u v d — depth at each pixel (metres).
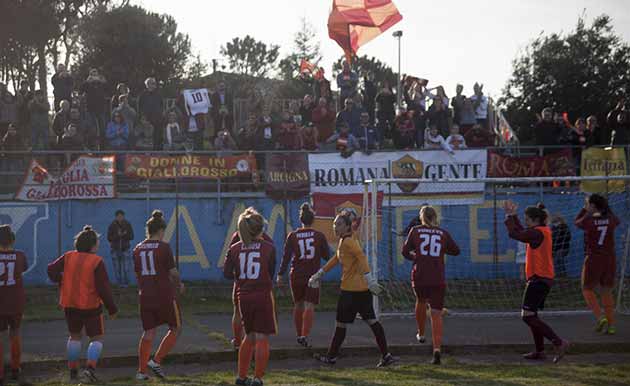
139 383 8.94
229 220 18.08
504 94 35.12
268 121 18.73
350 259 9.90
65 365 10.10
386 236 17.89
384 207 17.91
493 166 18.23
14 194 17.41
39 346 11.19
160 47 36.78
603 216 11.91
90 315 9.16
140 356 9.20
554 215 17.47
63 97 19.42
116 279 17.08
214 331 12.33
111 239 16.53
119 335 12.05
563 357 10.73
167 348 9.31
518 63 35.22
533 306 10.34
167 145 18.64
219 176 17.27
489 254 18.55
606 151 18.34
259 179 18.11
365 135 19.27
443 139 18.95
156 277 9.20
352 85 21.02
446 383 8.73
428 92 21.34
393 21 21.39
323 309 15.11
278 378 9.16
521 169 18.25
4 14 31.83
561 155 18.25
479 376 9.21
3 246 9.30
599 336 11.72
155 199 17.92
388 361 9.97
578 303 15.77
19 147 18.75
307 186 17.38
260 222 8.68
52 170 17.41
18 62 34.41
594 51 34.56
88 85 19.00
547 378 9.05
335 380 9.00
